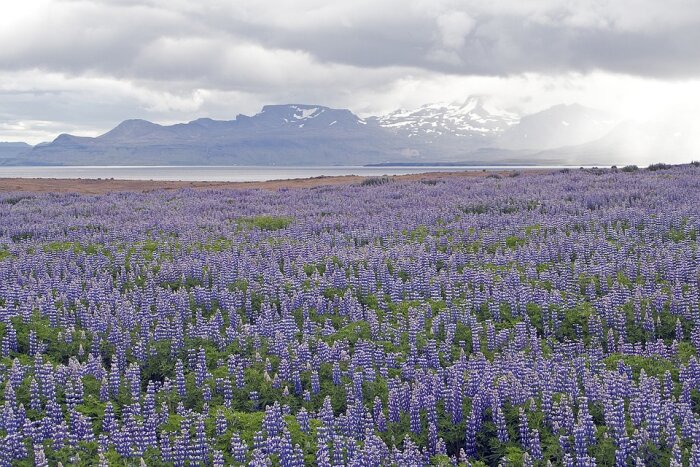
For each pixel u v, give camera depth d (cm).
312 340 1992
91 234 3788
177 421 1485
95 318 2122
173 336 1970
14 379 1642
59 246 3447
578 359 1777
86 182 9844
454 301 2372
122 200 5600
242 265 2842
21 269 2864
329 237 3522
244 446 1331
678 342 1978
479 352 1822
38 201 5606
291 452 1301
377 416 1551
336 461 1302
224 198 5606
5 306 2261
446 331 2094
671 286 2417
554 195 4584
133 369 1716
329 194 5644
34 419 1517
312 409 1582
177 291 2525
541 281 2580
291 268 2892
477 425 1481
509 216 3881
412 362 1836
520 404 1519
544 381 1600
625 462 1305
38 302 2223
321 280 2589
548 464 1311
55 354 1933
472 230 3609
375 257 2906
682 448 1339
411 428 1492
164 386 1669
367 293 2514
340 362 1809
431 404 1527
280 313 2352
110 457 1320
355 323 2144
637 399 1460
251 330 2009
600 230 3322
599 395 1530
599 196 4359
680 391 1619
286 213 4478
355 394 1630
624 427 1368
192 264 2850
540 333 2198
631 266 2636
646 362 1795
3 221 4259
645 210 3756
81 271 2961
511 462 1341
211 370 1809
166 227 3944
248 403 1620
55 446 1345
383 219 3981
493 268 2827
